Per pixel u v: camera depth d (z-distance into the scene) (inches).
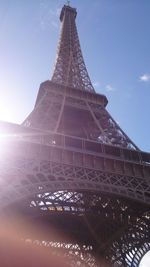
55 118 3346.5
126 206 2942.9
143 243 2942.9
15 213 2842.0
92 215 3061.0
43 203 2935.5
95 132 3553.2
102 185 2532.0
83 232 3324.3
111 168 2760.8
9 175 2332.7
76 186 2442.2
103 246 3198.8
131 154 2960.1
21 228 3139.8
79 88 3934.5
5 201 2108.8
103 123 3508.9
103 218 3061.0
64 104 3563.0
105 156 2792.8
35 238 3378.4
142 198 2568.9
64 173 2518.5
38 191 2274.9
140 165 2849.4
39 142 2652.6
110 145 2920.8
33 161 2501.2
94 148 2891.2
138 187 2677.2
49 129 3196.4
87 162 2716.5
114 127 3415.4
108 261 3181.6
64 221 3223.4
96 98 3816.4
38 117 3267.7
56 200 2967.5
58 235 3403.1
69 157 2677.2
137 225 2913.4
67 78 4008.4
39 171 2429.9
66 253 3459.6
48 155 2605.8
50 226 3275.1
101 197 3014.3
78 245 3484.3
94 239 3366.1
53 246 3449.8
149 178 2807.6
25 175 2359.7
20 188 2219.5
